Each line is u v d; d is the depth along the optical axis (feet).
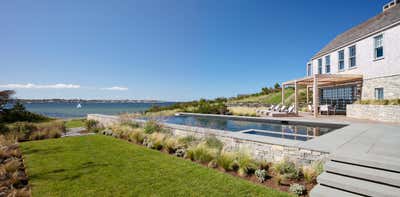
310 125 35.73
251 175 14.66
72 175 14.51
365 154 12.51
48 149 22.80
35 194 11.60
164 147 22.52
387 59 36.94
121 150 21.95
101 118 47.52
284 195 11.21
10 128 31.55
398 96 34.81
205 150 18.37
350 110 42.14
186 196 11.14
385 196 9.09
